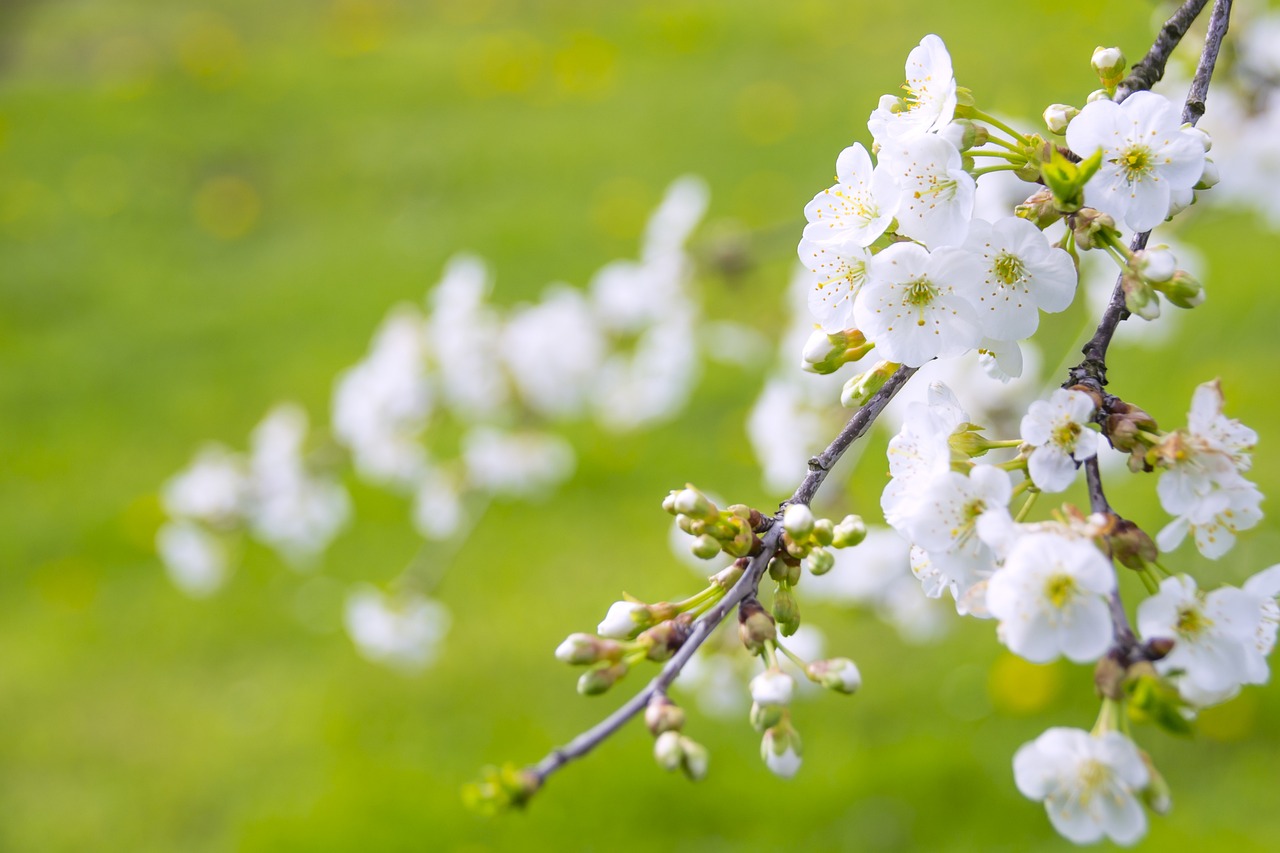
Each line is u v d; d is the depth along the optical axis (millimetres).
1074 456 1265
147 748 4570
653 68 9680
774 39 9523
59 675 4996
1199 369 5113
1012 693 3949
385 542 5410
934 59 1388
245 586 5297
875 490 4562
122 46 12312
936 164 1345
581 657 1327
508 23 11398
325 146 9531
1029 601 1119
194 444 6367
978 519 1206
